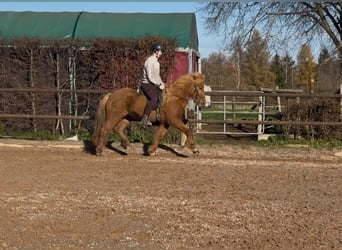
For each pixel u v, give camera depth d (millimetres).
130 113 12734
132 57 16281
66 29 18953
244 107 31094
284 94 14453
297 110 15711
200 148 13953
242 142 15773
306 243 6496
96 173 10789
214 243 6469
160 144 14305
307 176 10672
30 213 7680
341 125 14234
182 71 18562
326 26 22500
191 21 19438
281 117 16859
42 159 12383
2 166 11445
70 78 16609
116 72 16391
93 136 13109
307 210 8016
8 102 16250
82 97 16500
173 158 12742
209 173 10875
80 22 19156
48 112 16438
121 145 13820
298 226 7188
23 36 17641
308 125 14500
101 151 12938
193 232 6887
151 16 19531
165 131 12992
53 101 16469
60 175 10539
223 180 10172
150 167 11508
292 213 7832
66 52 16594
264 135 16703
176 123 12617
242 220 7438
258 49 25062
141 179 10219
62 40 16438
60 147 14141
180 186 9602
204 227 7098
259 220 7449
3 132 16109
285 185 9789
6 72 16672
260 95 14414
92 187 9469
